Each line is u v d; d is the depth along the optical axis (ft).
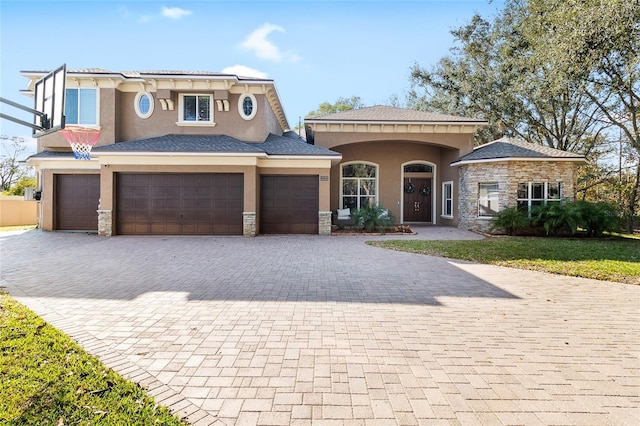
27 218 75.15
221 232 46.42
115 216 45.57
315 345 12.80
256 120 51.65
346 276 23.76
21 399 9.01
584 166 75.77
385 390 9.82
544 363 11.60
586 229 44.83
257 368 11.04
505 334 14.08
